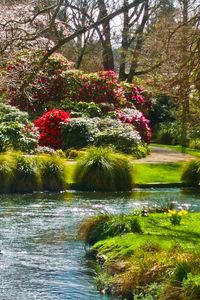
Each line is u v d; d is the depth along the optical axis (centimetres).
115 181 2119
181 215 1270
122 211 1647
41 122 2688
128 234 1188
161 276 921
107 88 3058
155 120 3791
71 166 2234
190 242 1095
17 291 975
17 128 2477
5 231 1377
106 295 959
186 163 2270
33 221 1496
